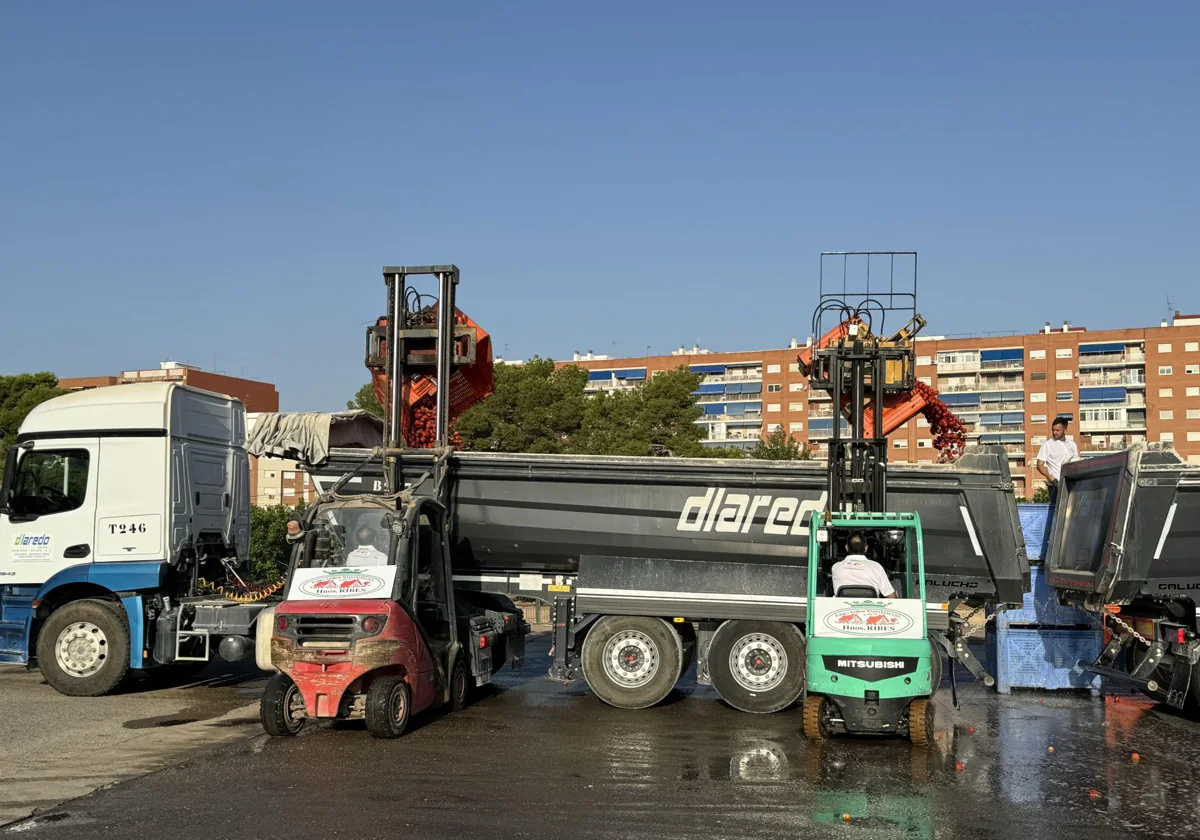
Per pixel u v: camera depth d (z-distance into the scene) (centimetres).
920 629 1054
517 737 1079
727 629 1262
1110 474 1262
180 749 1008
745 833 738
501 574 1362
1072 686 1416
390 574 1093
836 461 1275
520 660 1500
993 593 1269
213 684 1459
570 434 4666
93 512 1382
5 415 5012
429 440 1490
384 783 873
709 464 1302
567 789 858
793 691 1241
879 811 800
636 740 1068
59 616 1348
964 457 1278
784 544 1284
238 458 1576
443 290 1381
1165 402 10044
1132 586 1205
